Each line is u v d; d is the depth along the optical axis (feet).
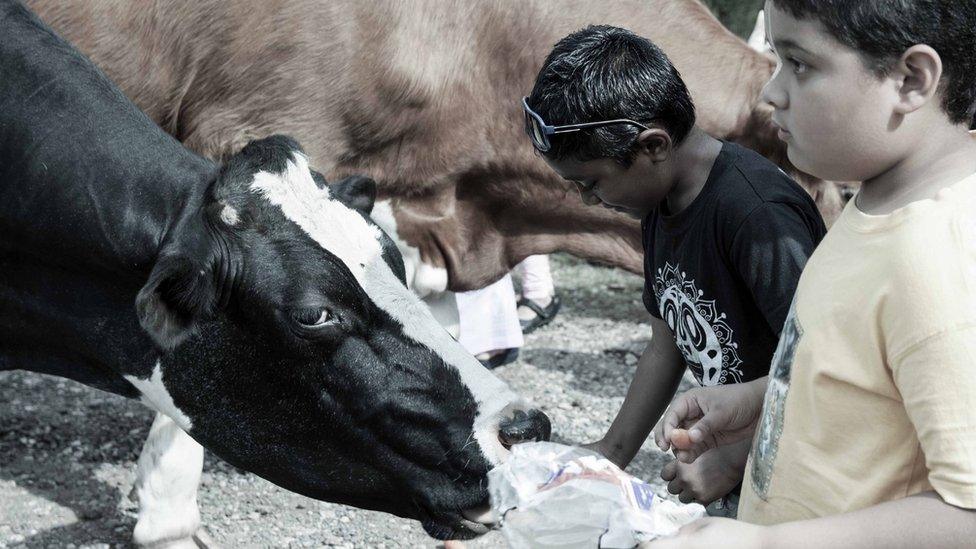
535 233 14.12
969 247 4.33
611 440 8.29
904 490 4.75
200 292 7.77
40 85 8.68
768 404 5.35
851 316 4.71
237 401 8.48
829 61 4.50
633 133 6.94
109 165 8.42
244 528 12.53
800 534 4.42
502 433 8.27
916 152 4.60
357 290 8.09
